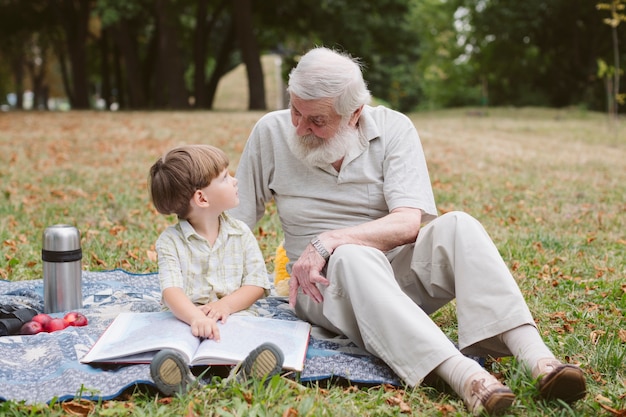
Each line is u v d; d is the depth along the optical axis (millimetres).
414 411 2693
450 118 23656
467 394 2672
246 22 25375
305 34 29266
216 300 3348
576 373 2627
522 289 4621
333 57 3160
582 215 7504
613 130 18609
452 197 8383
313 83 3096
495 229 6625
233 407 2660
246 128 14789
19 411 2594
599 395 2834
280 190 3584
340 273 3031
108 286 4277
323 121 3197
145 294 4109
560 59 31875
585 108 28734
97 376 2785
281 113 3613
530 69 33719
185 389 2730
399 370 2844
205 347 2900
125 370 2834
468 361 2740
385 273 2992
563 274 5082
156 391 2789
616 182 10000
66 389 2715
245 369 2783
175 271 3256
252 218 3705
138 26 29766
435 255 3117
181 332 2971
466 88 37344
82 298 3953
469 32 33562
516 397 2730
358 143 3432
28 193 7984
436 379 2857
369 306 2926
